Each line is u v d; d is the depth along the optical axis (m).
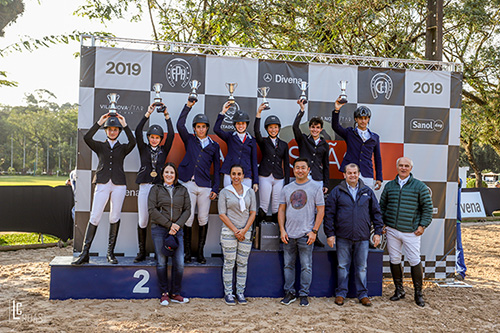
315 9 10.49
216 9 10.09
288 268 5.04
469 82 14.44
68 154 51.59
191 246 5.70
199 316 4.39
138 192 5.60
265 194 5.50
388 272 6.28
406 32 11.61
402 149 6.34
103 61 5.66
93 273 4.86
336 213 5.12
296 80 6.12
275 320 4.37
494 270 7.15
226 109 5.36
